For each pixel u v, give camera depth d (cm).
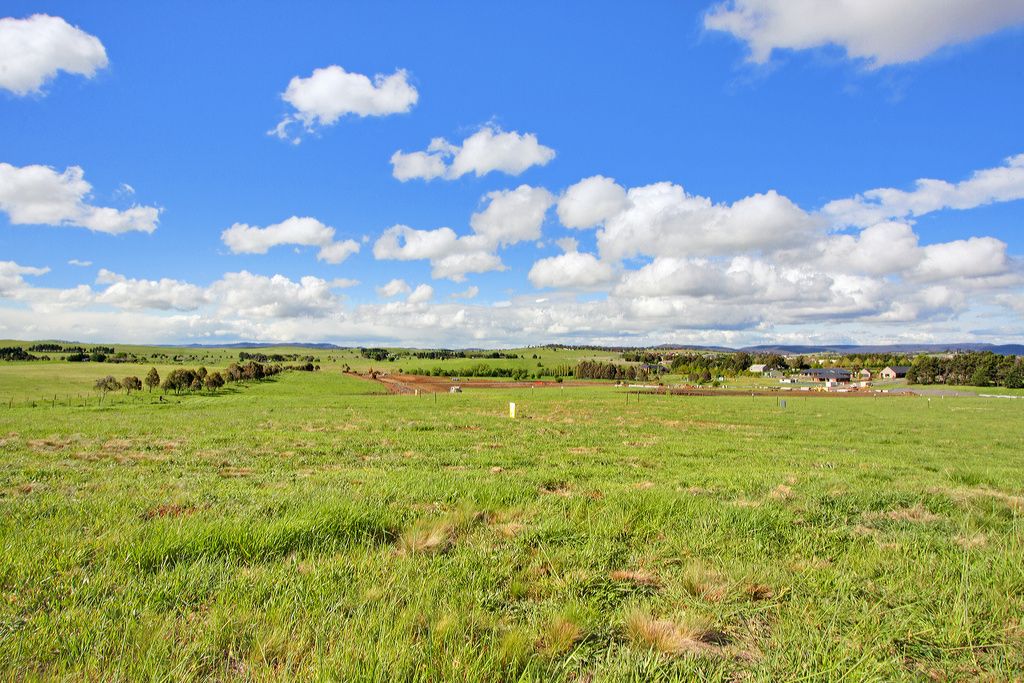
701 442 2228
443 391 8362
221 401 5372
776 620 386
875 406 5866
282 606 376
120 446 1761
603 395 7394
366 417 3409
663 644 343
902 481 1089
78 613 354
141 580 418
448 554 522
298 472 1229
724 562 499
